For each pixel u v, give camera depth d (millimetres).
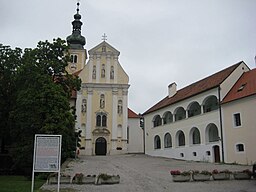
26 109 31938
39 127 31312
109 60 62094
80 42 69875
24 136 32375
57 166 16250
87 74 60938
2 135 36719
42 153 16297
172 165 35406
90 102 59625
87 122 58719
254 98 35375
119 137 59375
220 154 39969
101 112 59562
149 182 21797
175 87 56219
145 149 58906
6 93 36500
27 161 31172
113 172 27938
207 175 22484
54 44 37875
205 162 40344
